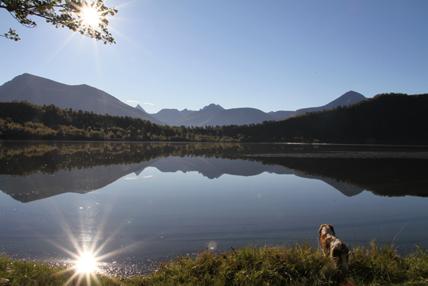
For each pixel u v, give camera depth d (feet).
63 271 30.42
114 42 32.37
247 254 30.32
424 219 64.69
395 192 95.35
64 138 460.14
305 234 54.44
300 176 129.08
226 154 255.50
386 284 26.63
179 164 172.24
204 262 30.48
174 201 81.00
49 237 52.26
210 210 71.97
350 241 50.85
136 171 138.41
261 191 96.07
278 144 509.35
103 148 302.25
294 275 27.63
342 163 180.24
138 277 31.19
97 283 27.48
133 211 70.18
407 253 45.29
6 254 44.57
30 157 187.62
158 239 51.60
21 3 27.71
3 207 71.46
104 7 30.01
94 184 103.40
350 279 26.63
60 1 28.66
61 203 76.38
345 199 84.89
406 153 269.23
